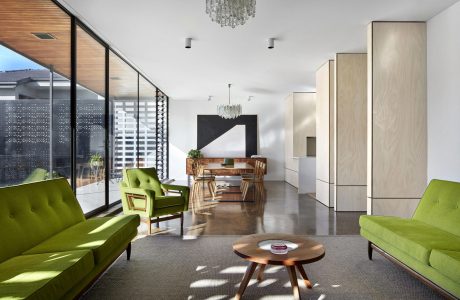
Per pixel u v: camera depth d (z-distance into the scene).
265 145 11.84
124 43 5.50
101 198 5.46
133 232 3.44
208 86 9.33
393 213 4.78
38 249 2.50
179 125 11.87
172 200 4.60
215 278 3.04
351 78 6.15
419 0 3.98
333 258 3.60
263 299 2.63
